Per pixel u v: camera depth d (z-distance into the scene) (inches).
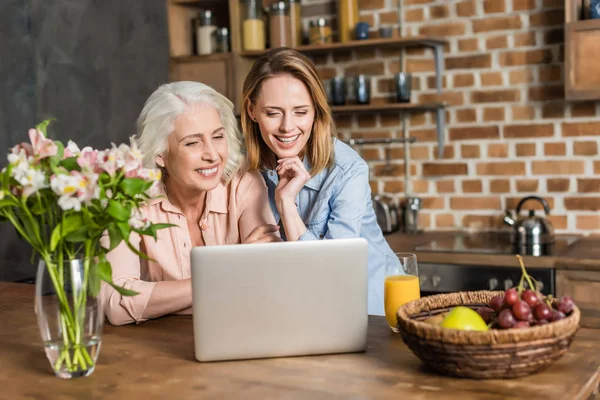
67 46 135.0
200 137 78.9
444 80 146.2
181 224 84.0
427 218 150.4
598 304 114.6
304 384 56.8
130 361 64.2
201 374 60.2
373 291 91.8
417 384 55.8
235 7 150.6
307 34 155.5
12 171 57.9
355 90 144.7
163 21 156.9
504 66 141.2
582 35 124.3
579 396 52.7
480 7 142.0
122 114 146.9
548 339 54.2
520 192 142.1
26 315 81.9
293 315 63.0
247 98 88.0
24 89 128.1
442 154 147.7
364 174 90.0
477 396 52.7
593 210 136.4
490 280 121.0
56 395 56.7
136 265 79.8
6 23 124.6
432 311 63.5
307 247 62.4
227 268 61.9
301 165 86.3
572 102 136.4
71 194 57.1
